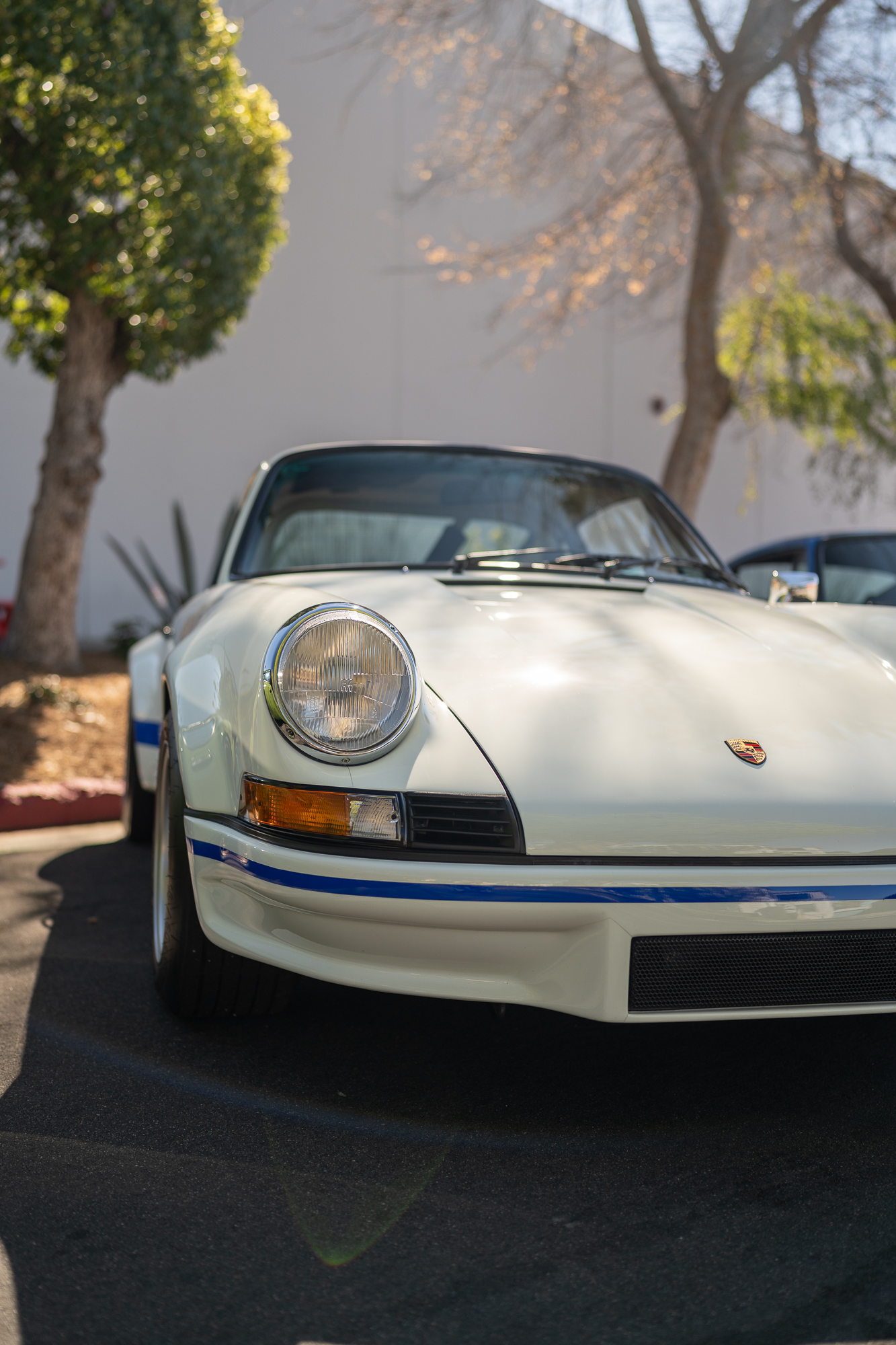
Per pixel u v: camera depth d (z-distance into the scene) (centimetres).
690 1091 192
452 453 314
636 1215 152
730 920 165
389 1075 197
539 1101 187
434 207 1115
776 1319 129
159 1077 194
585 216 977
